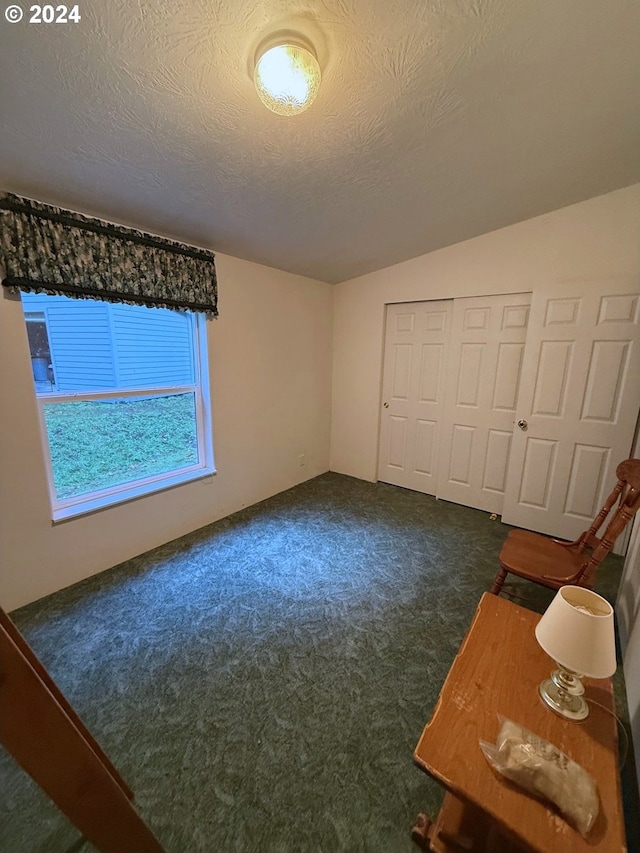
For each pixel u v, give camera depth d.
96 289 1.98
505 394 2.97
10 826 1.07
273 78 1.12
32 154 1.46
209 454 2.89
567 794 0.74
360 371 3.79
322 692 1.49
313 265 3.15
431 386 3.40
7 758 1.24
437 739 0.88
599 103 1.48
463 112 1.49
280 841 1.03
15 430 1.82
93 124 1.34
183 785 1.16
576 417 2.61
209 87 1.24
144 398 2.47
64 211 1.82
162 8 0.98
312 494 3.55
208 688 1.50
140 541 2.46
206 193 1.89
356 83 1.30
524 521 2.91
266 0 1.00
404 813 1.09
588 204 2.38
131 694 1.47
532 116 1.54
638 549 1.75
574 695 0.96
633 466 1.79
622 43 1.20
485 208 2.39
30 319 1.89
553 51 1.23
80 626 1.83
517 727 0.88
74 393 2.12
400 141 1.64
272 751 1.26
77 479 2.21
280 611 1.96
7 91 1.15
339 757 1.24
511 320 2.85
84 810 0.69
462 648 1.15
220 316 2.74
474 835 0.98
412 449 3.62
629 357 2.39
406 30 1.12
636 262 2.29
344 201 2.13
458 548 2.60
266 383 3.24
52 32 1.00
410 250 3.03
